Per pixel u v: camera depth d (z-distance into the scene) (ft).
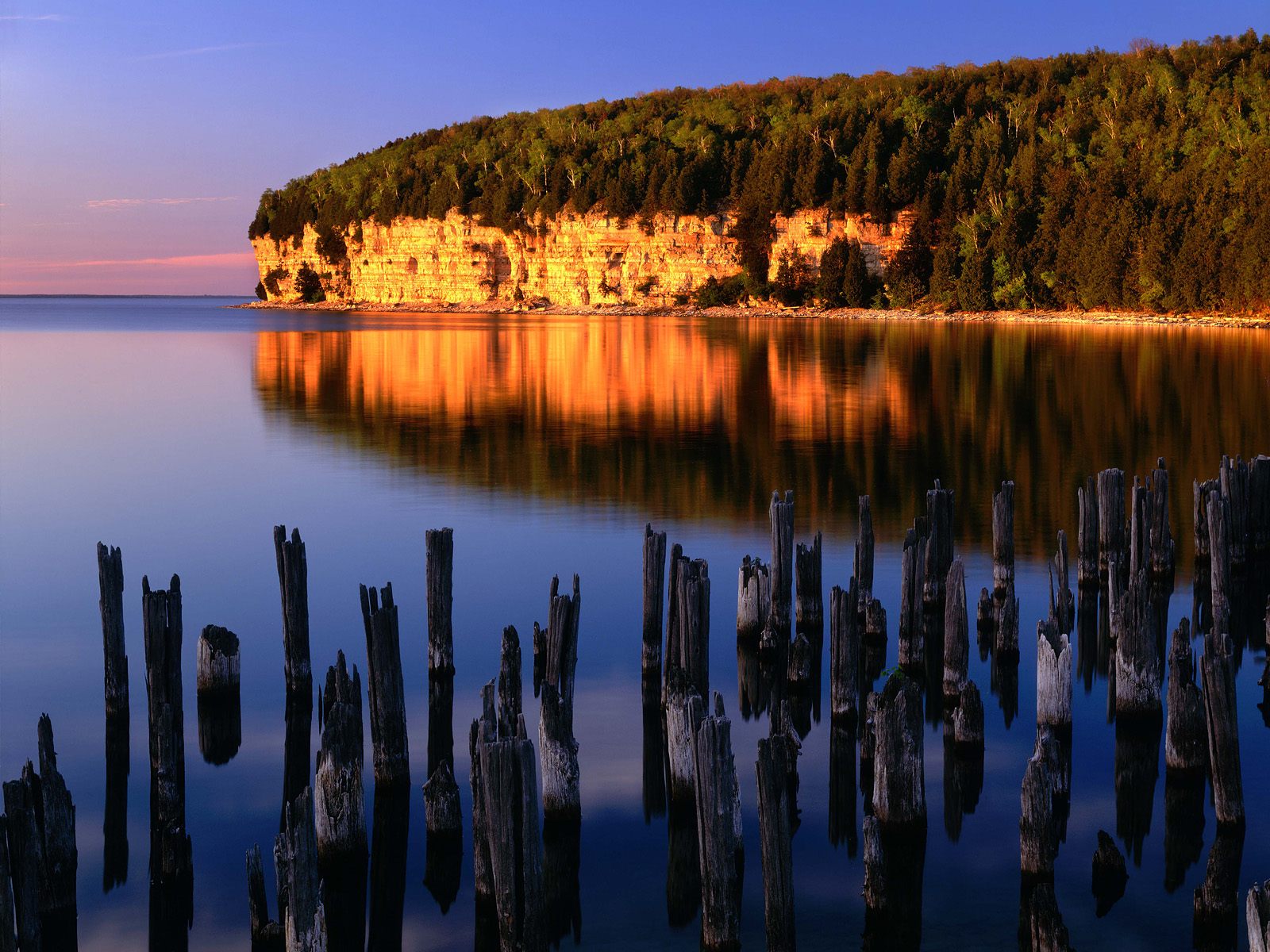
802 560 59.52
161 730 42.47
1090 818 42.32
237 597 71.51
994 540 68.23
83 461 125.18
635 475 112.27
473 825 41.06
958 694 50.31
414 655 60.34
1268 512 73.87
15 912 33.32
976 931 35.58
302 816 31.04
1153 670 47.75
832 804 43.93
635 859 40.09
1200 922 35.53
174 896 38.55
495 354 276.00
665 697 49.34
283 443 138.10
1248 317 346.74
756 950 34.47
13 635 64.13
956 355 245.86
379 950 35.99
